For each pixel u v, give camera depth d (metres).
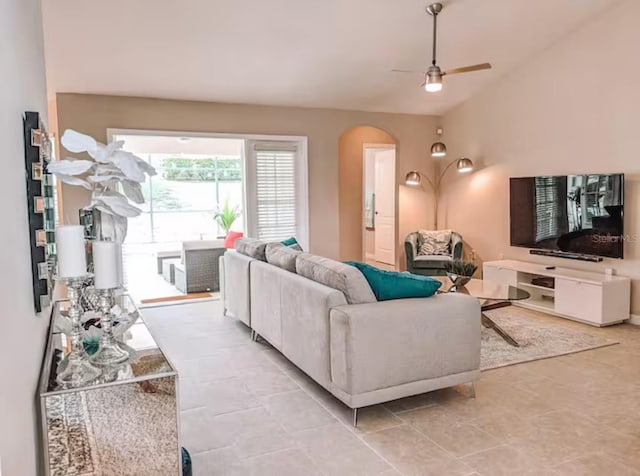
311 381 3.66
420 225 8.00
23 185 1.57
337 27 4.88
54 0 3.98
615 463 2.54
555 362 4.04
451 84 6.68
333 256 7.23
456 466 2.52
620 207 5.13
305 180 6.95
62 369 1.78
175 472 1.74
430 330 3.11
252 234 6.78
